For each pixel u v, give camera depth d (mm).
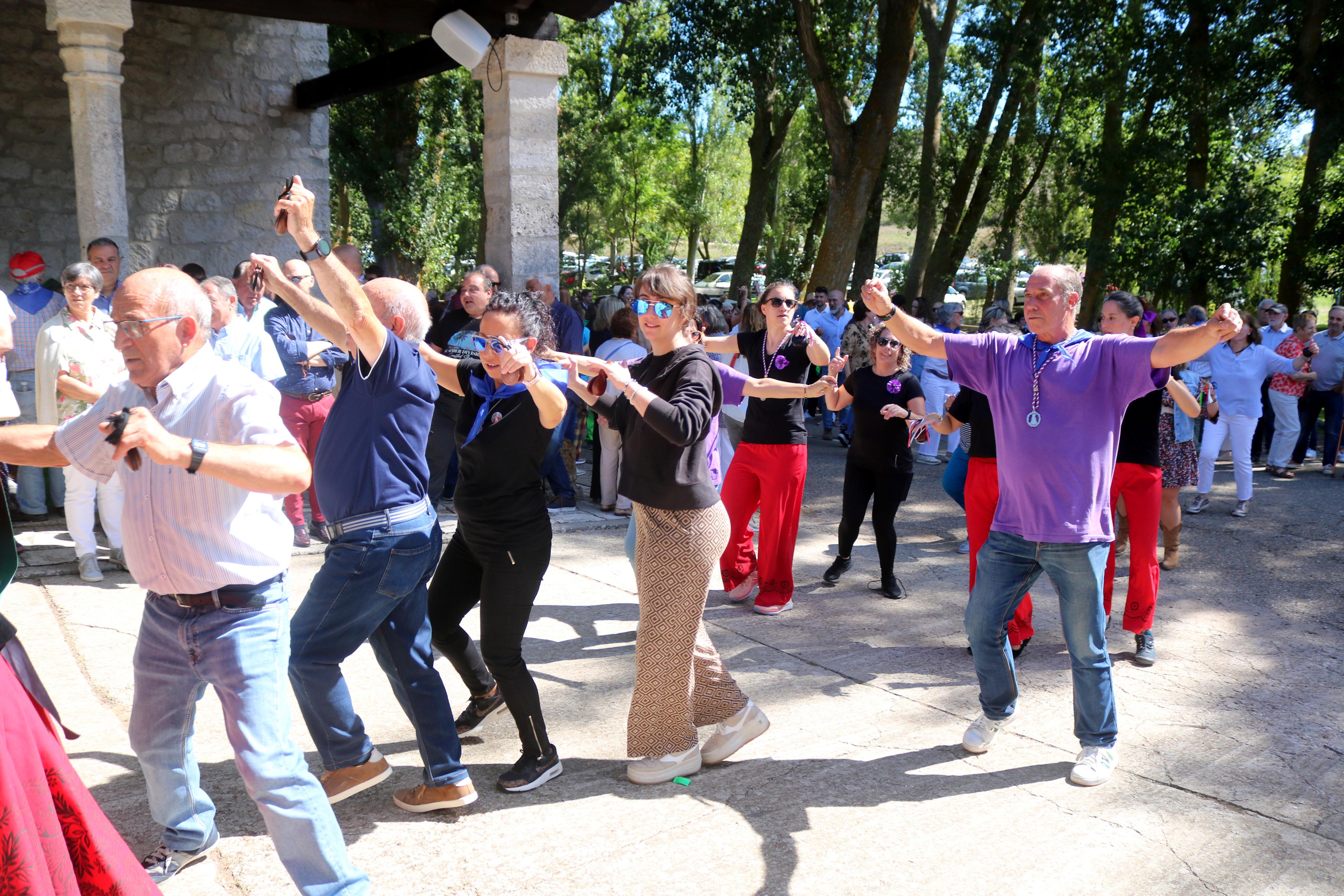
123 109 9672
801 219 30922
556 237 8211
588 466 9555
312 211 2666
